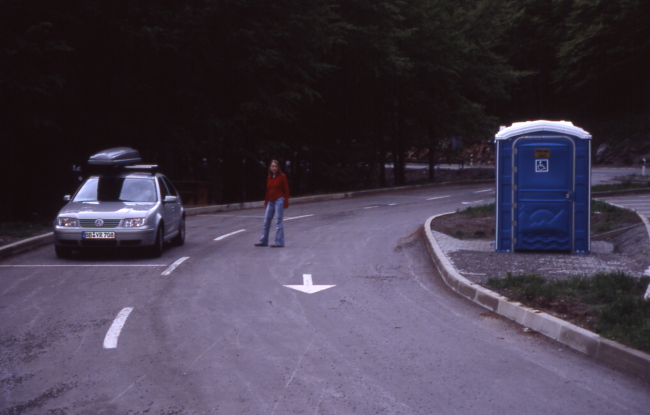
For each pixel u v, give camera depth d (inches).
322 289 368.2
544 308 296.8
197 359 234.4
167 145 959.6
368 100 1460.4
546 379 213.5
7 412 183.6
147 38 864.9
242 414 182.7
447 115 1571.1
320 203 1055.0
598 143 2352.4
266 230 552.7
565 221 486.0
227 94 1053.2
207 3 946.1
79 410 185.5
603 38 2351.1
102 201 504.1
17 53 709.9
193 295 348.8
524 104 2866.6
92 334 267.9
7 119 768.3
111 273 414.3
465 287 353.7
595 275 352.8
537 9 2694.4
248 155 1079.0
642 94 2432.3
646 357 215.9
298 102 1127.6
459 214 765.9
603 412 184.9
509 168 492.1
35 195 927.7
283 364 228.7
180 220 560.7
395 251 522.9
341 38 1162.6
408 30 1300.4
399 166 1594.5
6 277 398.3
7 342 255.8
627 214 673.6
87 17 831.7
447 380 212.1
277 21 1013.2
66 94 840.9
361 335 268.5
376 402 192.1
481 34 1657.2
